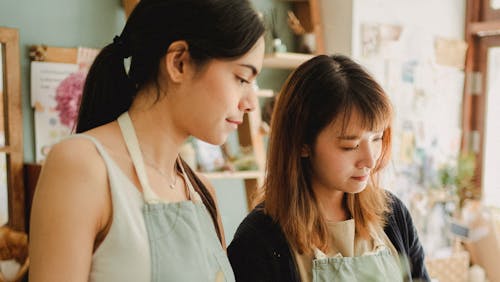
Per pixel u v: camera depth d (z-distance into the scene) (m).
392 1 3.08
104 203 0.77
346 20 2.87
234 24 0.82
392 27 3.07
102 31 2.38
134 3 2.29
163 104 0.87
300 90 1.22
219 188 2.82
